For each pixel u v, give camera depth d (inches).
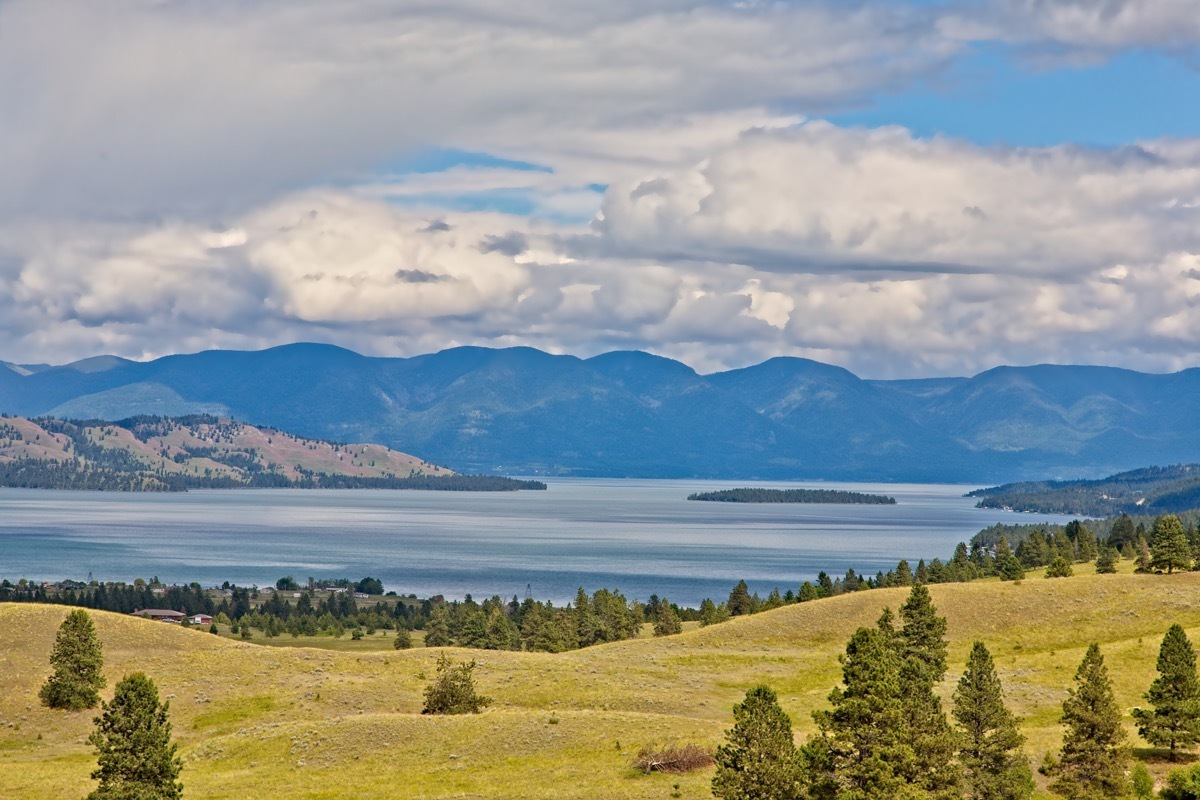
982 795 3166.8
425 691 4266.7
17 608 5374.0
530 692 4532.5
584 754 3472.0
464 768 3415.4
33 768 3622.0
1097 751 3299.7
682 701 4384.8
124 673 4746.6
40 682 4539.9
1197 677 3666.3
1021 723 4001.0
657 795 3041.3
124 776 2965.1
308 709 4271.7
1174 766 3528.5
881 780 2790.4
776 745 2837.1
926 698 3203.7
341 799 3127.5
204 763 3607.3
